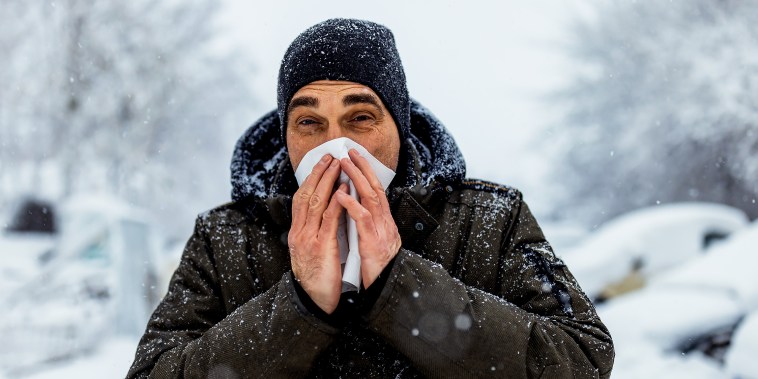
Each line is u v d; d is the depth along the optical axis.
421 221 1.36
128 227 7.72
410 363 1.26
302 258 1.19
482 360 1.18
